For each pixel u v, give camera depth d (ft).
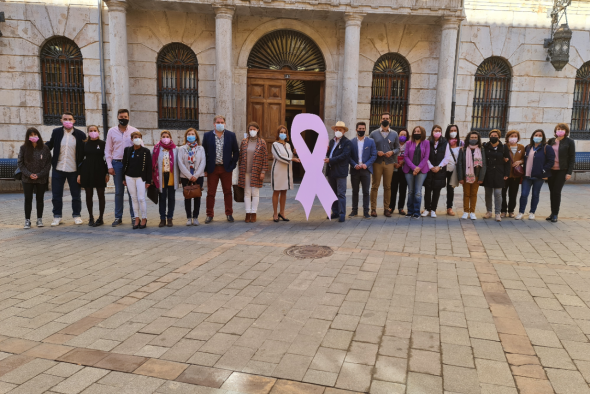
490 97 41.27
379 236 21.31
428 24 39.34
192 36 38.27
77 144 23.67
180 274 15.52
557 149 24.18
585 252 18.45
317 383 8.74
